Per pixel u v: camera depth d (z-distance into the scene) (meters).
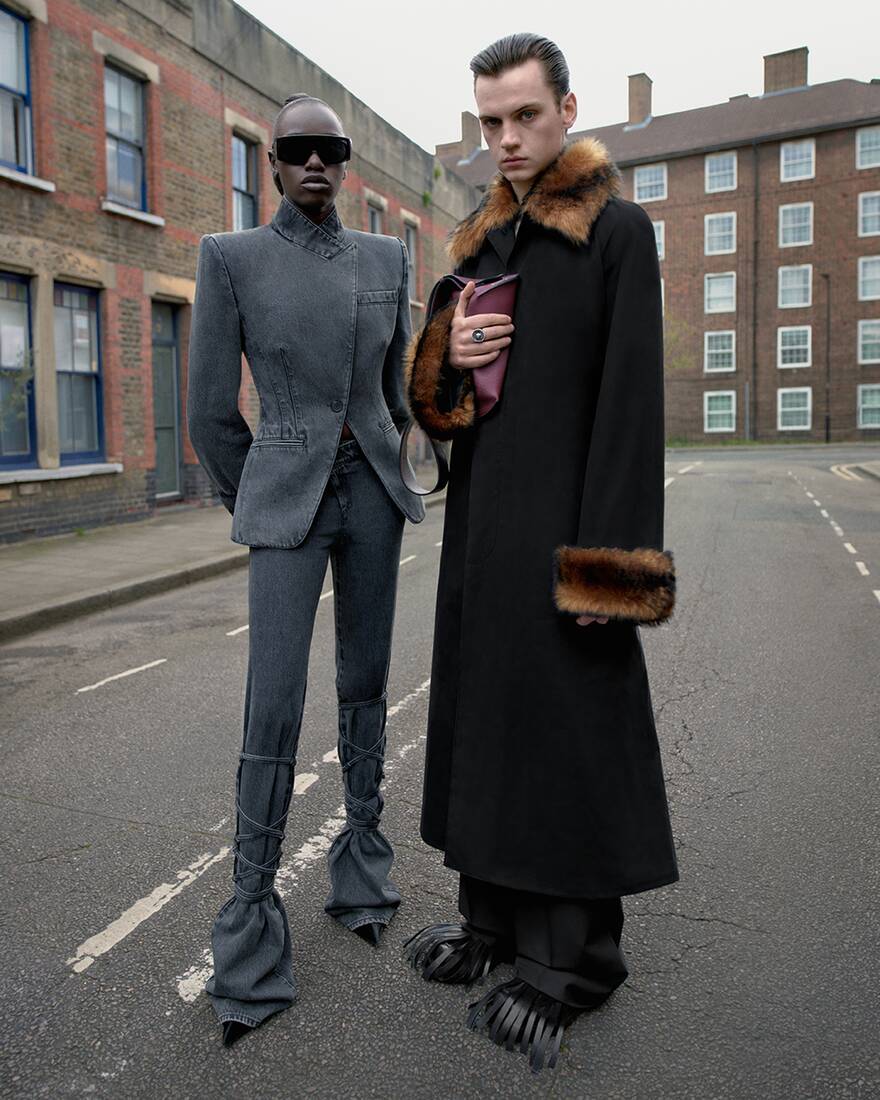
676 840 3.05
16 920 2.56
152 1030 2.06
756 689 4.87
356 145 18.20
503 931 2.24
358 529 2.29
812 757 3.83
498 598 2.02
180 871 2.86
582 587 1.86
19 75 9.92
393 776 3.66
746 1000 2.16
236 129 13.79
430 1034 2.03
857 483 19.88
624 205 1.97
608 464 1.89
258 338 2.15
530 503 1.99
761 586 7.98
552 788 1.99
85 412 11.29
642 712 2.04
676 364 40.88
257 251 2.15
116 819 3.26
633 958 2.35
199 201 12.92
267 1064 1.94
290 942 2.20
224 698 4.83
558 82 1.96
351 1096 1.84
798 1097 1.82
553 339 1.97
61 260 10.49
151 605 7.57
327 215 2.22
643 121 44.12
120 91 11.50
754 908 2.59
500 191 2.10
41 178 10.14
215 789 3.55
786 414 40.09
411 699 4.74
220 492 2.38
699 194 40.69
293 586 2.18
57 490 10.66
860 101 38.41
